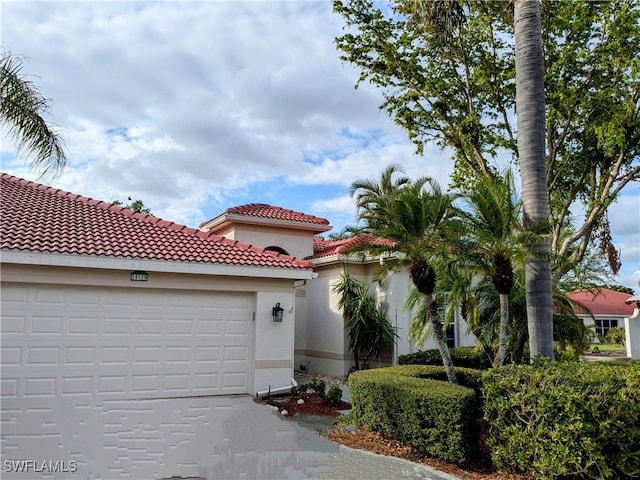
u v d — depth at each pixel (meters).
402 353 16.27
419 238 9.35
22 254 10.39
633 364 8.48
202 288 12.48
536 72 9.23
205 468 7.41
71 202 14.82
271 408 11.36
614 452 5.74
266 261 13.23
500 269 8.88
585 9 15.02
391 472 7.05
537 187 8.96
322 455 7.93
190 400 11.79
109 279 11.48
